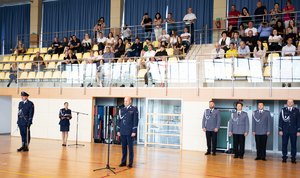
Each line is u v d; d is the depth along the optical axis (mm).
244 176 6828
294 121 8727
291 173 7258
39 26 20219
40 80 13578
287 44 11820
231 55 11695
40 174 6590
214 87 10648
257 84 10328
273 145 11266
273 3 15039
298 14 14531
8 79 14234
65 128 11188
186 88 11062
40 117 13359
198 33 16406
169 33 15289
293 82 9867
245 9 14555
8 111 15469
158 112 11570
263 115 9117
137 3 18031
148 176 6578
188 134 10930
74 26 19641
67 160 8312
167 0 17375
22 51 18000
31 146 10922
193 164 8164
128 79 12070
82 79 12797
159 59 12180
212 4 16344
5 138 13141
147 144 11633
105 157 8898
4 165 7504
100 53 14109
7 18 21219
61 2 20062
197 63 11000
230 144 10945
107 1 18828
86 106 12609
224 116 11070
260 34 13430
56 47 16875
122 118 7574
